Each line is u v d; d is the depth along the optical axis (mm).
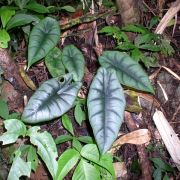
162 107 719
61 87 547
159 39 751
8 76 631
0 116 634
